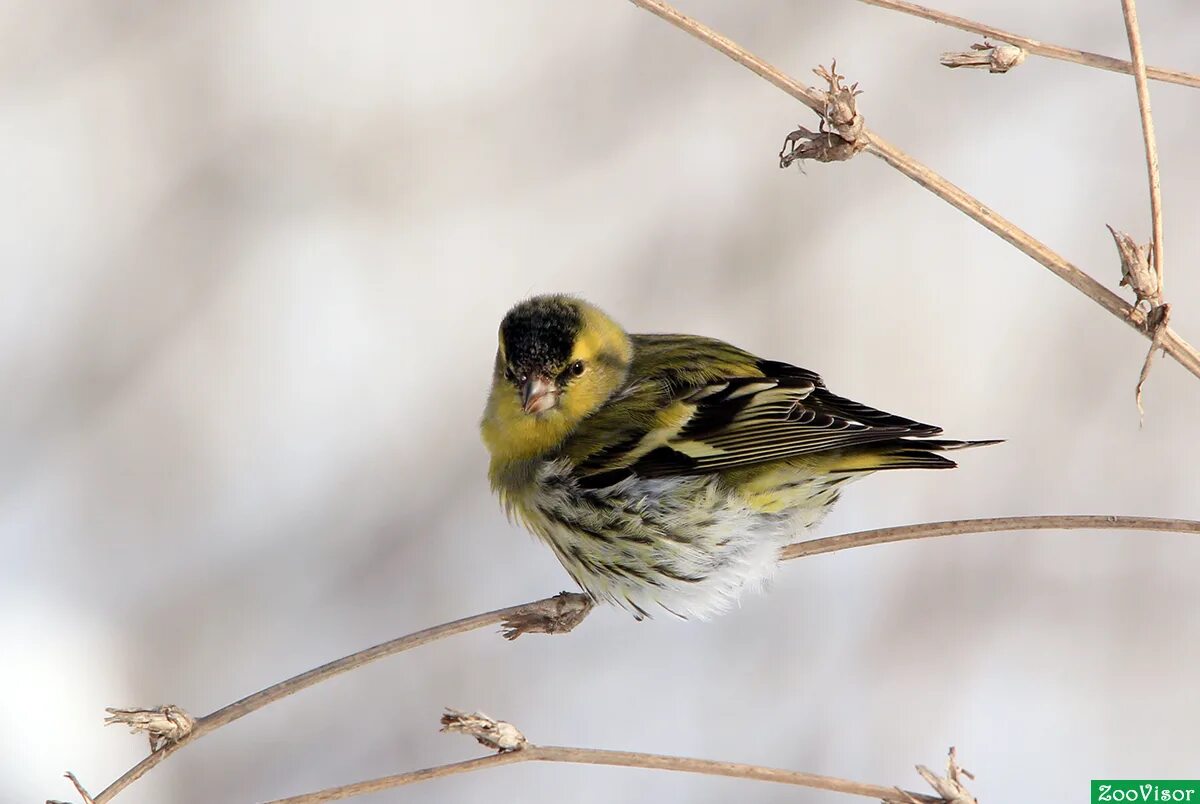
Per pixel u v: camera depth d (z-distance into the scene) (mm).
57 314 15117
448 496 13945
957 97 15547
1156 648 12148
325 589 13133
